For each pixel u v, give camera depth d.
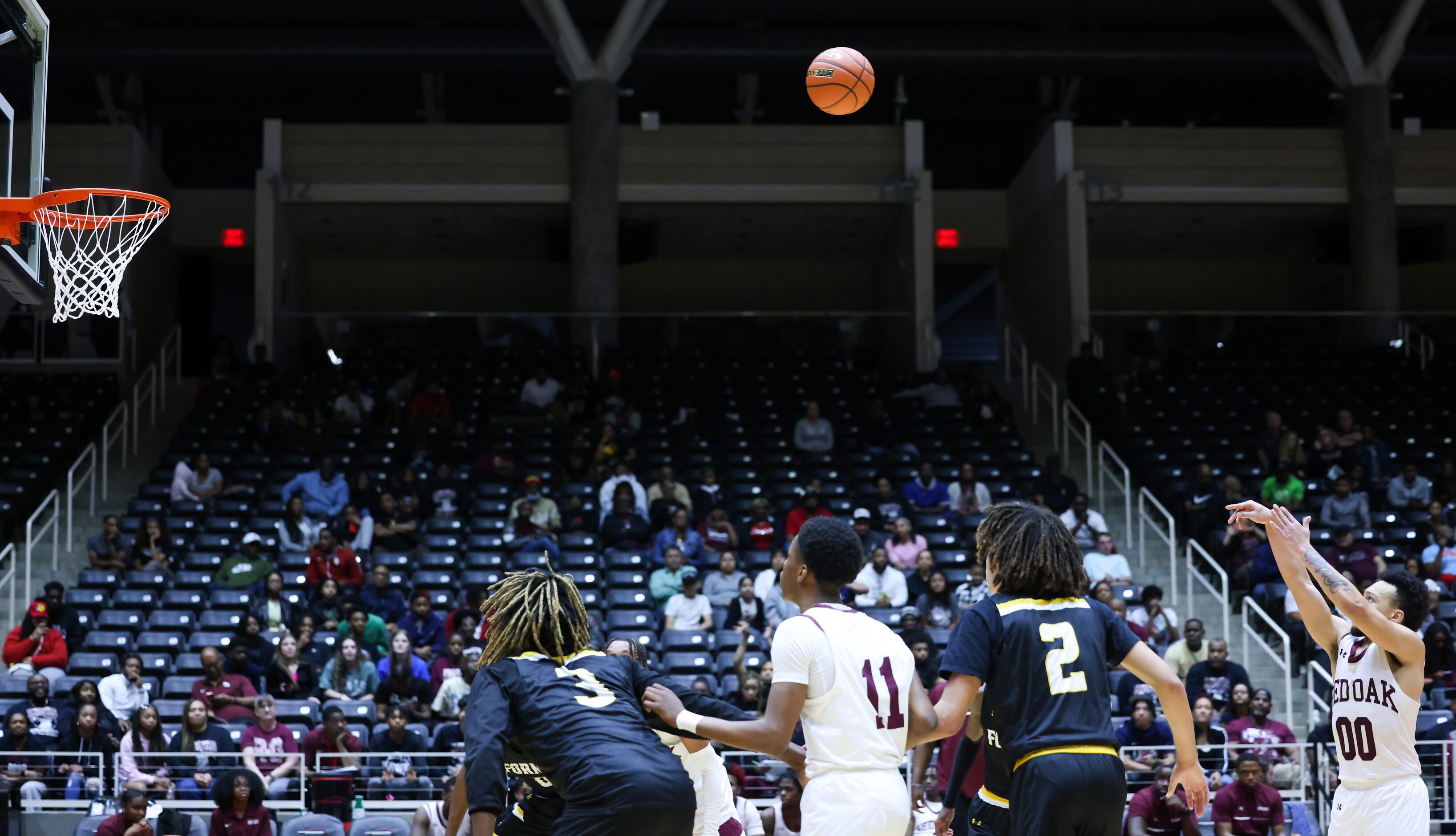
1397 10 23.89
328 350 22.08
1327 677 12.57
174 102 27.86
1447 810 11.43
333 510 17.09
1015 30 24.91
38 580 16.39
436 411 20.11
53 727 12.13
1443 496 18.02
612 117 22.86
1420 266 28.97
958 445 19.78
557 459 18.97
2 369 21.23
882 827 4.29
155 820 10.61
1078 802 4.23
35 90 10.72
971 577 14.41
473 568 15.92
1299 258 29.05
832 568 4.54
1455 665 13.48
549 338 22.27
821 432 19.58
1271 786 11.50
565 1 23.69
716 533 16.47
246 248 26.83
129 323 21.86
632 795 4.11
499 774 4.11
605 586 15.44
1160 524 18.17
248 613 13.65
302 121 28.58
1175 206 24.73
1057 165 24.50
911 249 24.55
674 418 20.12
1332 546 15.59
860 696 4.37
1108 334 23.38
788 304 28.98
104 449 18.59
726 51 23.91
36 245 9.79
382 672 13.36
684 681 12.78
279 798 11.50
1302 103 28.56
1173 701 4.41
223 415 20.05
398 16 24.05
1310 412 20.70
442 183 23.98
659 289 28.97
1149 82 28.52
